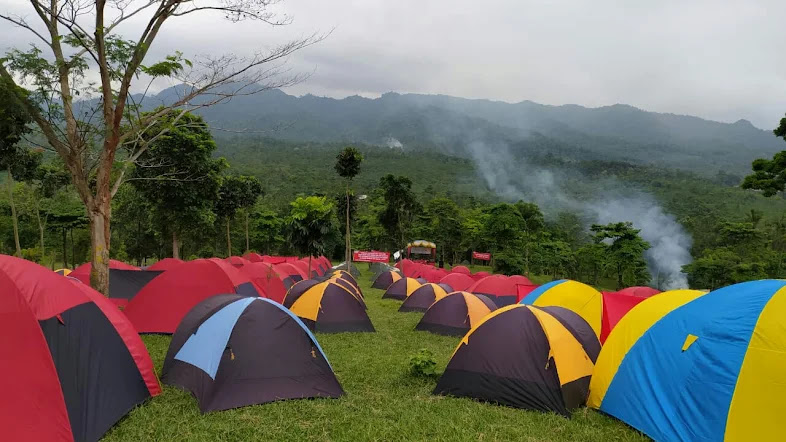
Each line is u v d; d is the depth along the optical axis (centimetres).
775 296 535
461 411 659
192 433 560
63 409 504
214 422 589
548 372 688
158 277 1136
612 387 662
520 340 715
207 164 2791
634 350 652
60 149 1097
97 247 1117
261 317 708
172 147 2550
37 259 2547
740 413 503
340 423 602
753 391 501
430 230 5656
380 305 1794
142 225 3947
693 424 538
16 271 538
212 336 696
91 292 646
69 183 2523
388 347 1049
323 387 704
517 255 4438
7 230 3419
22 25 1027
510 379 698
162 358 896
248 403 646
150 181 2591
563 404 669
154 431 563
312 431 575
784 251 5153
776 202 12231
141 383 653
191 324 757
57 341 532
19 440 474
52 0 1060
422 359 823
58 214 3344
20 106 1034
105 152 1123
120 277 1526
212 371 653
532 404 679
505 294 1808
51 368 505
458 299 1270
